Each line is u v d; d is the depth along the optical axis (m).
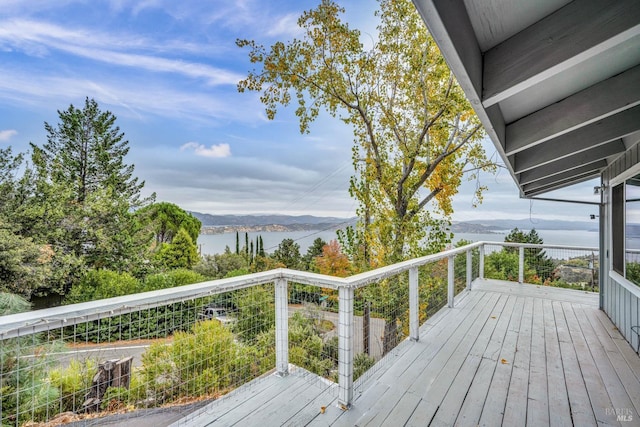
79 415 2.09
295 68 8.34
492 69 1.47
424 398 2.32
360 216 8.83
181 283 15.66
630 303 3.42
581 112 1.93
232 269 23.42
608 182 4.27
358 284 2.27
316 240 24.20
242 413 2.08
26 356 1.68
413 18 7.86
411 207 8.91
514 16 1.29
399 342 3.62
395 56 8.51
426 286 4.43
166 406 2.24
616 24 1.12
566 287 6.41
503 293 5.55
